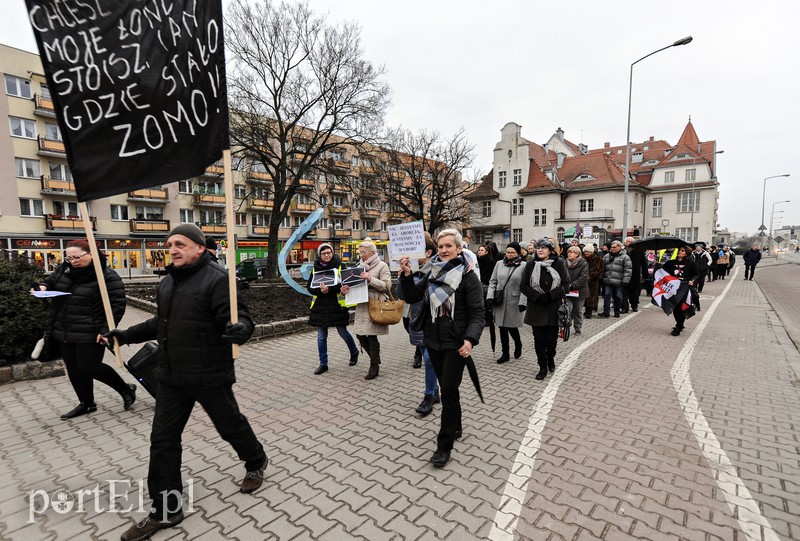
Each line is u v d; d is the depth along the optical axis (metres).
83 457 3.37
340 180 23.47
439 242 3.33
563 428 3.87
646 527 2.47
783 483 2.94
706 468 3.14
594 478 3.01
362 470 3.14
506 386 5.11
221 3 2.69
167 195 39.22
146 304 10.96
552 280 5.27
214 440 3.66
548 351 5.66
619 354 6.65
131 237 37.38
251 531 2.45
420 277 3.58
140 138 2.62
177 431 2.54
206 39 2.66
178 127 2.67
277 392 4.91
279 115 21.19
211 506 2.70
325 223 53.31
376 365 5.45
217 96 2.59
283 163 21.03
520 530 2.45
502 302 6.05
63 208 33.88
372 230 58.69
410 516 2.58
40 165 32.44
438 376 3.33
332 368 5.92
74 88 2.44
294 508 2.68
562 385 5.12
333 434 3.78
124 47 2.54
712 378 5.39
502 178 50.94
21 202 31.61
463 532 2.43
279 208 21.34
